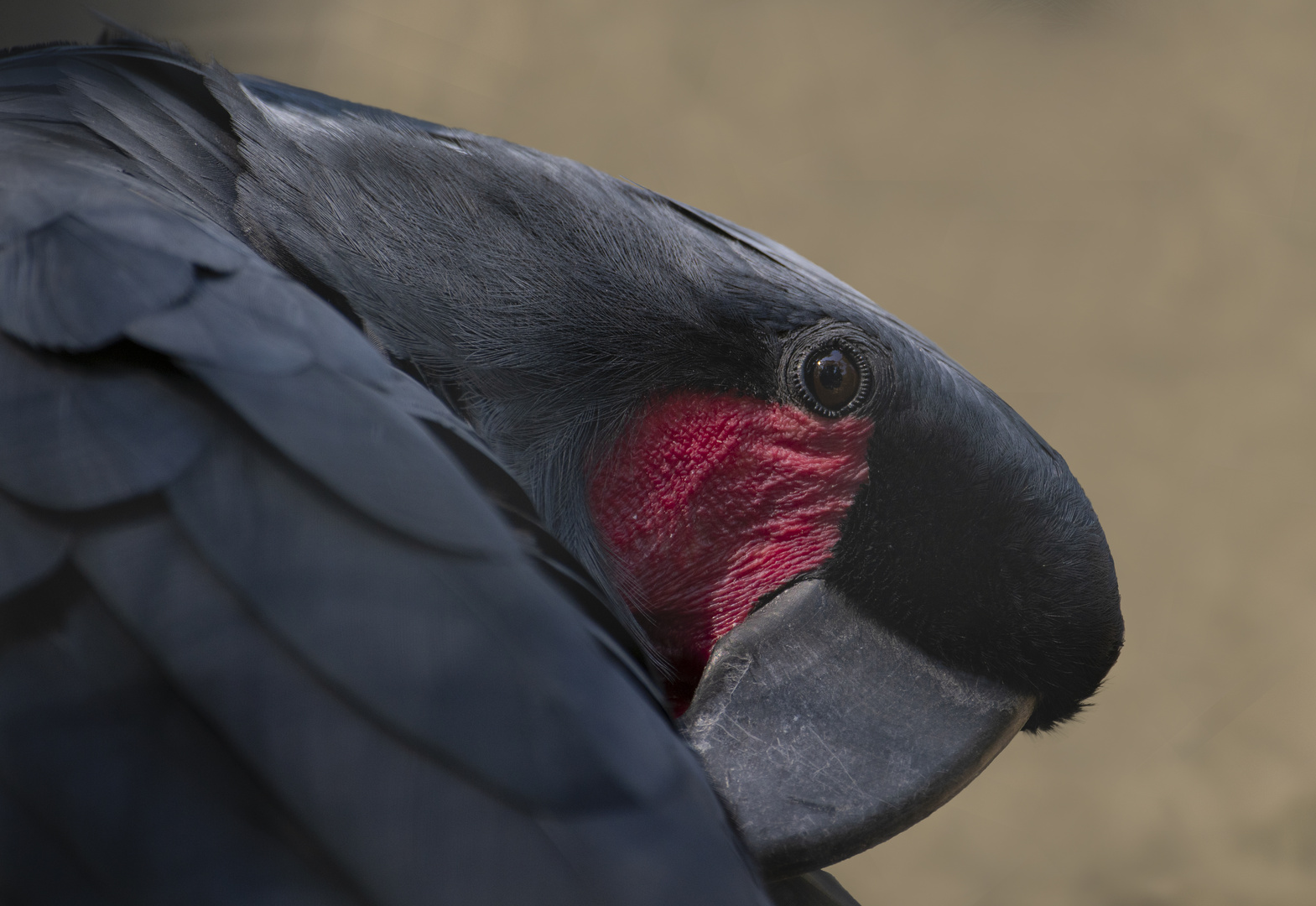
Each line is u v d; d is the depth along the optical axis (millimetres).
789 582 3162
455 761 2590
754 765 3141
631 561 3162
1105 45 7566
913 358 3162
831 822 3135
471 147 3156
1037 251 6777
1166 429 6195
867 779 3139
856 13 7594
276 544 2807
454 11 7078
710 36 7344
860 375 3162
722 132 7035
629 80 7129
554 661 2809
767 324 3162
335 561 2801
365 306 3135
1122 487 5977
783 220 6766
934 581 3154
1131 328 6570
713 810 2924
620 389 3158
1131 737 5250
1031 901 4750
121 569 2740
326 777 2541
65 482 2861
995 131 7238
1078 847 4914
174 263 3062
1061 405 6250
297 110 3146
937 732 3145
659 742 2834
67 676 2635
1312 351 6492
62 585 2736
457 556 2902
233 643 2660
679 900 2545
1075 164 7098
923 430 3158
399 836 2498
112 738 2566
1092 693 3160
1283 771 5105
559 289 3152
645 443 3162
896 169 7055
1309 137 7211
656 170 6836
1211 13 7723
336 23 6812
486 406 3148
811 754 3143
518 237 3152
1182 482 5996
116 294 3057
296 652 2664
